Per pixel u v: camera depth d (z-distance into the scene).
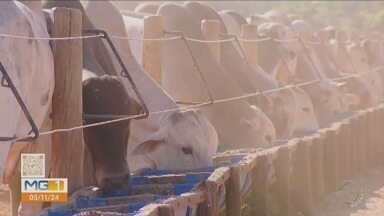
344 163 18.11
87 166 11.53
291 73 22.05
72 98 11.16
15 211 11.66
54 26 11.20
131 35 15.83
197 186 10.24
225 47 18.16
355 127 19.41
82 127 10.66
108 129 11.14
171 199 9.20
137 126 13.14
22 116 10.65
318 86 23.14
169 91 16.44
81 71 11.23
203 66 16.41
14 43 10.50
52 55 11.38
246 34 19.78
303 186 14.78
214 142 13.26
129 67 13.94
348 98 25.23
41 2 12.75
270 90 18.61
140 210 8.57
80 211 9.12
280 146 14.00
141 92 13.51
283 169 13.82
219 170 10.97
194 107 14.55
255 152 13.46
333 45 28.81
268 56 21.86
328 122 20.53
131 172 12.32
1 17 10.48
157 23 14.73
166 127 12.87
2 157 10.15
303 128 19.94
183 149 12.84
